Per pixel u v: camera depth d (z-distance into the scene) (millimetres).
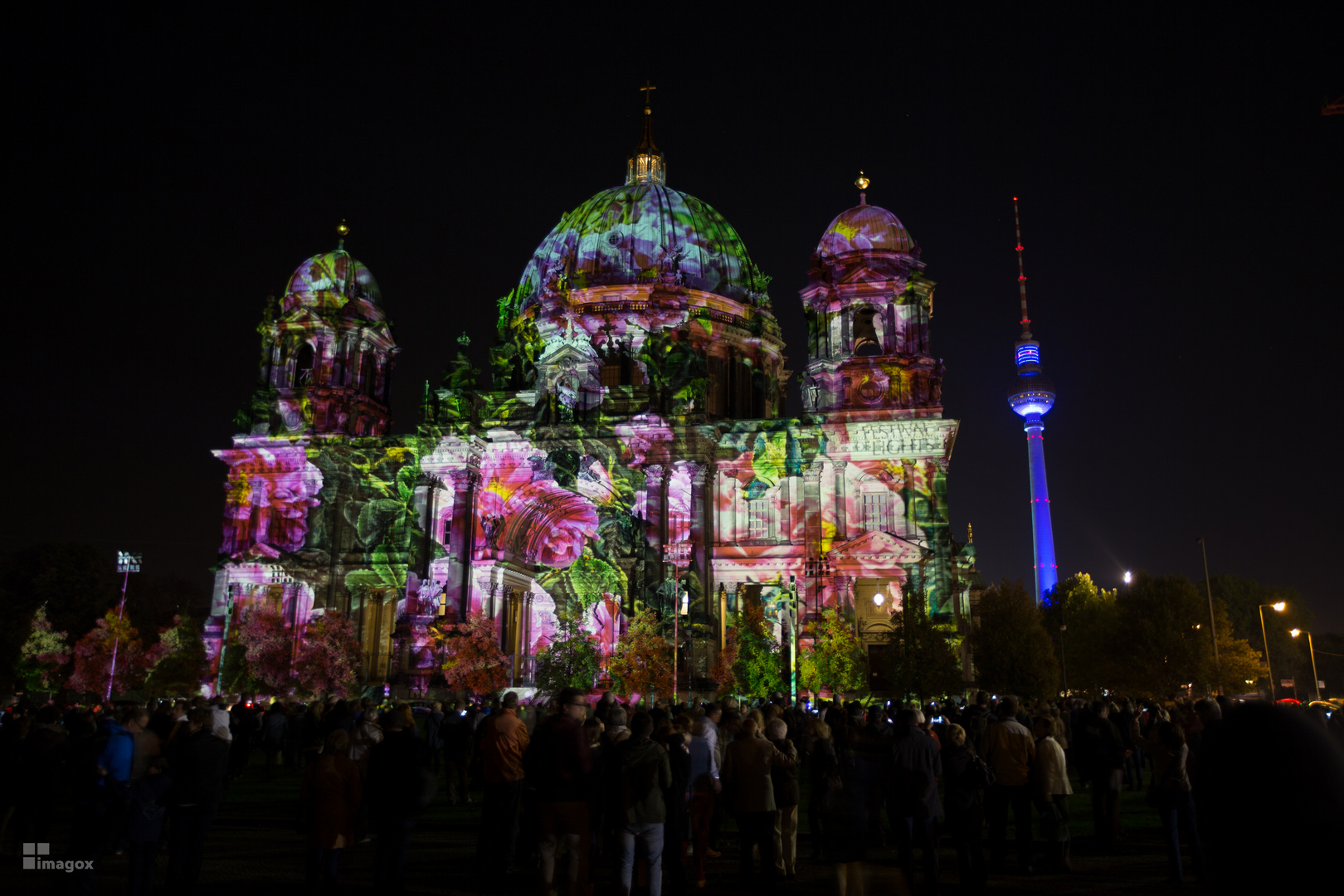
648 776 13648
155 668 81250
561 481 80250
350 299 92500
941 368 79500
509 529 84250
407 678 73875
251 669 77250
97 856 15125
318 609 82688
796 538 77125
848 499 77188
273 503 85875
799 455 78062
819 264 83875
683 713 17422
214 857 20250
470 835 22969
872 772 12711
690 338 91250
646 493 77375
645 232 95875
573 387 86000
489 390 85812
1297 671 172750
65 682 92562
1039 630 77562
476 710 33500
